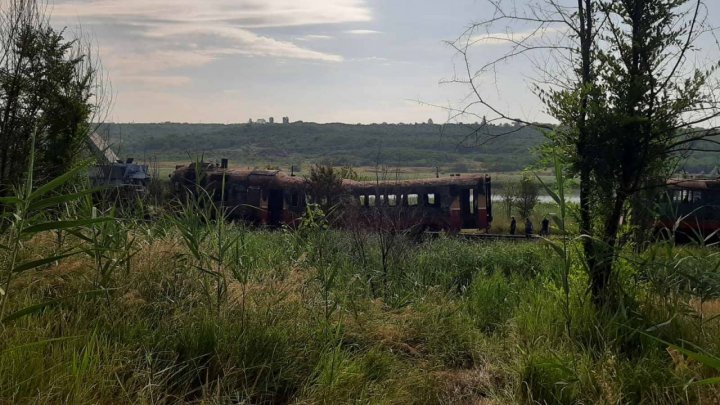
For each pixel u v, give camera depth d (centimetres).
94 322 517
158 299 596
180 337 529
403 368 561
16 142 1061
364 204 2531
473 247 1384
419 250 1284
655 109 664
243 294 597
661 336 573
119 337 503
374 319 670
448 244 1402
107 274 566
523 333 635
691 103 651
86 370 426
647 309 620
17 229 445
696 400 459
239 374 498
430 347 636
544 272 1032
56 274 602
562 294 685
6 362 418
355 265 972
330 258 917
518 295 847
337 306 680
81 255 651
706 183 2198
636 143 666
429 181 2675
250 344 530
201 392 476
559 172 618
